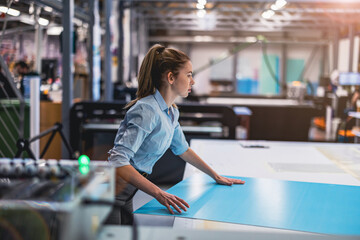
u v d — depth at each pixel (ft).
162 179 11.71
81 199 1.72
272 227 3.36
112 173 2.01
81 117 13.55
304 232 3.25
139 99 4.84
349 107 23.41
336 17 26.02
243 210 3.84
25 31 14.85
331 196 4.37
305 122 24.30
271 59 38.70
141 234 2.34
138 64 27.20
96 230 1.83
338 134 20.08
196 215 3.69
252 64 39.04
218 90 39.34
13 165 2.23
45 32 16.83
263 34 37.78
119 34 22.63
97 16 17.30
